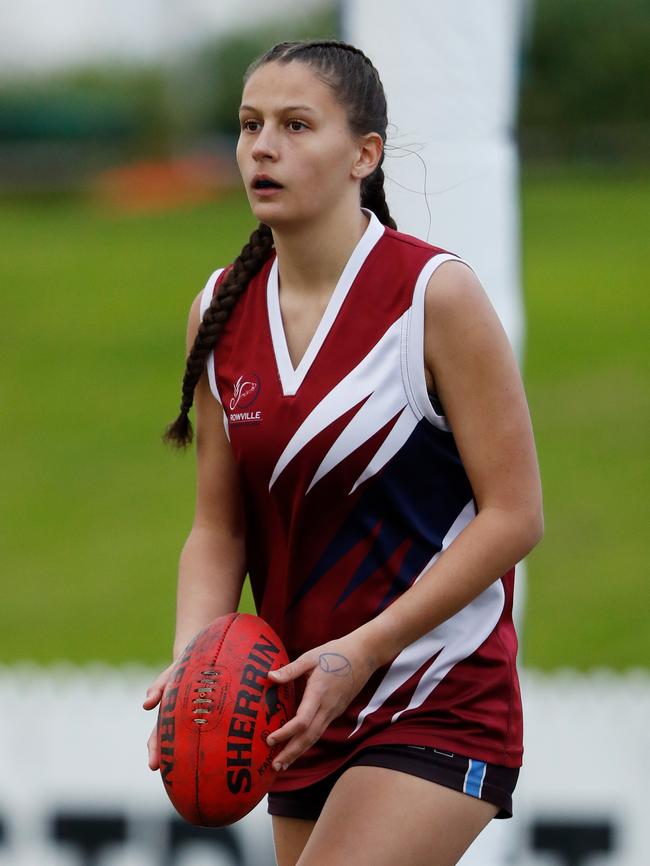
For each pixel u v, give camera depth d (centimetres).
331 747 971
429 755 934
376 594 959
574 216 10256
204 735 911
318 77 933
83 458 6022
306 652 945
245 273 1000
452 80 1276
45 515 5306
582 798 1755
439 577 923
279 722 923
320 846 920
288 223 941
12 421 6606
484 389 929
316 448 934
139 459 5994
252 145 943
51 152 13300
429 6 1266
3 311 8669
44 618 4172
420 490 952
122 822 1812
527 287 8375
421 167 1279
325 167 934
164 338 8025
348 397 931
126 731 1830
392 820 916
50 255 10275
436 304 928
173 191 12725
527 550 941
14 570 4678
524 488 937
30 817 1820
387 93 1281
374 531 952
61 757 1823
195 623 1012
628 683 1911
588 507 4953
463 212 1286
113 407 6756
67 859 1816
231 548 1052
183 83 14038
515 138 1402
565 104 11662
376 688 957
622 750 1759
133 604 4284
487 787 944
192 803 918
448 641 959
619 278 8506
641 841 1747
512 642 995
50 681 2158
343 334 943
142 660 3784
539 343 7150
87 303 8850
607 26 11619
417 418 936
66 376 7325
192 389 1024
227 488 1045
